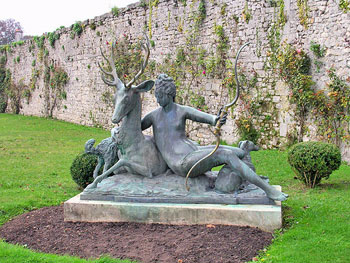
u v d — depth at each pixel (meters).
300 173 7.80
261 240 4.77
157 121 5.59
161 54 16.31
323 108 10.70
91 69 21.58
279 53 11.94
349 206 6.07
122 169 5.90
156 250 4.62
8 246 4.92
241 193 5.30
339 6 10.35
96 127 21.39
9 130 20.08
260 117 12.52
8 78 32.78
